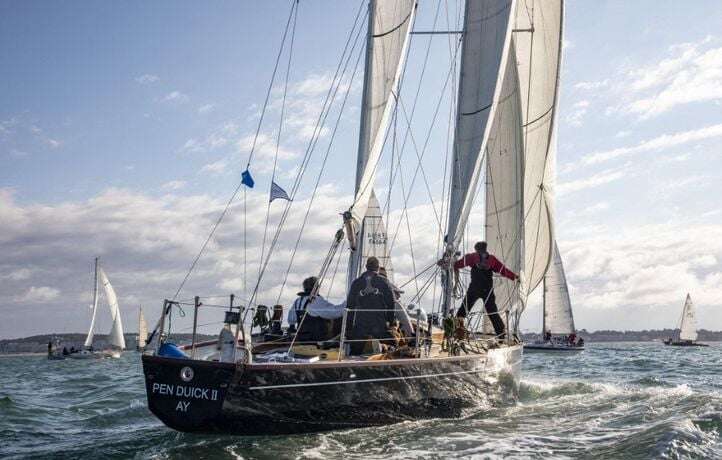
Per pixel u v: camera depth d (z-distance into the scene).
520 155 15.02
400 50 11.42
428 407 10.53
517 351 13.73
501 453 8.70
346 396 9.30
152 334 9.05
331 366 9.12
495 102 12.95
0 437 10.99
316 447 8.80
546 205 17.34
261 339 12.08
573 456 8.57
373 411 9.66
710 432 9.85
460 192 13.03
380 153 11.49
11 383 27.47
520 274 14.94
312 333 11.14
